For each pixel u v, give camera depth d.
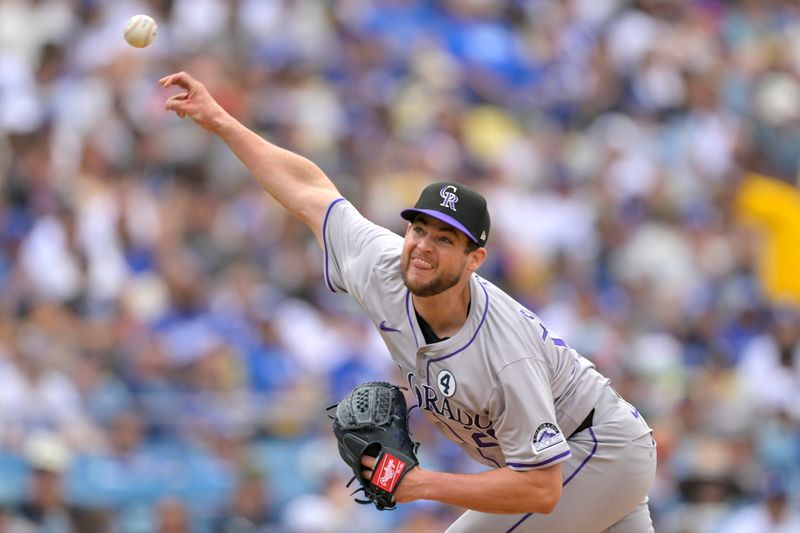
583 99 55.59
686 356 42.25
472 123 50.56
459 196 15.45
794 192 52.06
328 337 36.69
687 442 36.81
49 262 34.34
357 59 49.66
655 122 56.09
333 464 31.61
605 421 17.12
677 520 35.09
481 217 15.54
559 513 17.22
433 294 15.55
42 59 42.25
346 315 37.72
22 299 32.69
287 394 33.16
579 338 40.12
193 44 45.41
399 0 53.97
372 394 16.48
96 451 29.48
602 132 54.00
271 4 49.06
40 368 30.05
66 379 30.41
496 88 53.19
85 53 43.53
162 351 32.75
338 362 36.00
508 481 15.83
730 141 57.34
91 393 30.55
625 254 46.94
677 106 57.19
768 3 67.31
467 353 15.80
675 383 39.16
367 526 31.23
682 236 48.75
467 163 47.53
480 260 15.68
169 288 35.31
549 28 58.25
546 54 56.78
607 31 59.66
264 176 17.30
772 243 45.59
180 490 29.81
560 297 43.00
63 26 44.62
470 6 55.75
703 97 58.81
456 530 17.73
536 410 15.73
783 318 45.16
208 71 43.94
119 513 29.03
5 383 29.41
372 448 16.19
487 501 15.86
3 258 34.50
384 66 50.38
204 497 29.92
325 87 47.09
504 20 57.19
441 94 50.84
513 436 15.84
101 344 32.09
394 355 16.56
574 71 56.91
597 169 51.25
